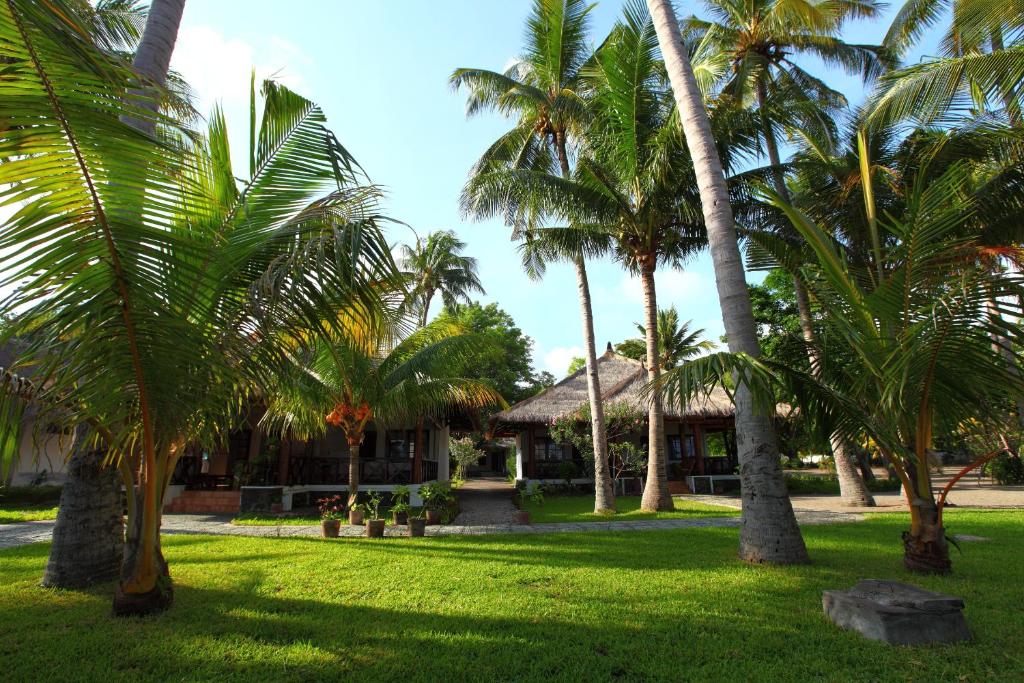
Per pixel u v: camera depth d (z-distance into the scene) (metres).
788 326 23.00
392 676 3.20
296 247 3.83
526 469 21.50
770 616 4.30
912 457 5.66
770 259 7.70
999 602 4.61
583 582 5.48
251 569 6.21
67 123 2.61
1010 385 4.93
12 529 10.10
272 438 15.31
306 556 7.07
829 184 11.27
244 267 4.21
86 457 5.47
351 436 12.27
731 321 6.62
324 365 11.20
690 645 3.68
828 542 7.89
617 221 12.08
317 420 12.09
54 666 3.38
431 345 12.67
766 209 11.39
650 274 13.09
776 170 11.33
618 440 22.77
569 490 20.66
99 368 3.46
